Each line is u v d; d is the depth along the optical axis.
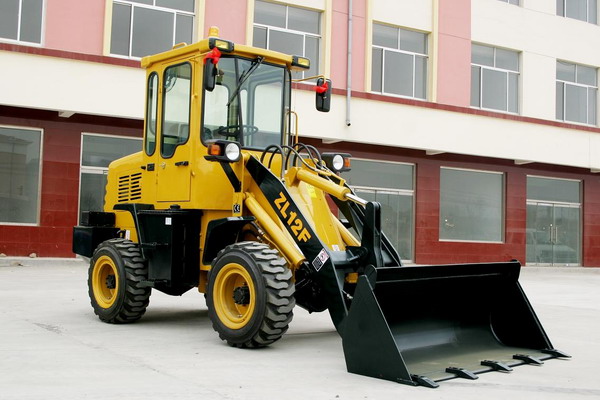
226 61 7.12
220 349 6.13
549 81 21.88
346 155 6.88
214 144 6.33
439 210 20.17
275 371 5.30
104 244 7.62
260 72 7.34
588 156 21.97
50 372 5.05
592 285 15.81
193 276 7.00
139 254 7.40
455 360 5.73
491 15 20.80
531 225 22.17
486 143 20.06
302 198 6.50
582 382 5.19
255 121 7.28
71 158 15.31
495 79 21.14
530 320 6.29
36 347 5.99
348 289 6.17
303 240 6.05
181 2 16.20
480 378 5.24
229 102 7.10
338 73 18.06
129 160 8.15
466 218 20.83
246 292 6.10
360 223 6.77
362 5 18.52
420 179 19.83
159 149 7.52
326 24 17.92
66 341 6.33
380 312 5.17
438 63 19.70
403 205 19.72
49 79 14.30
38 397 4.34
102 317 7.51
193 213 6.98
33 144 15.05
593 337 7.57
